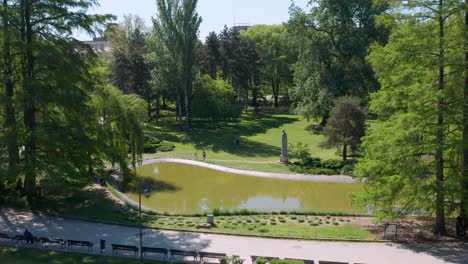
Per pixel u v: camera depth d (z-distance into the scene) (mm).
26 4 27219
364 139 26250
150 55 64875
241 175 44375
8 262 20578
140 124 39594
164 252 21250
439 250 22125
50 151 28906
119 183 40531
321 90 60406
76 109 28094
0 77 27891
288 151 51094
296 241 23812
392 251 22125
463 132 22469
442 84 22547
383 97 24422
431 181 23922
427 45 22031
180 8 62188
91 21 28641
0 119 29656
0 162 26484
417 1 22656
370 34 61094
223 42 79750
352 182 40750
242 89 84062
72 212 28734
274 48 93188
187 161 50062
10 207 29312
